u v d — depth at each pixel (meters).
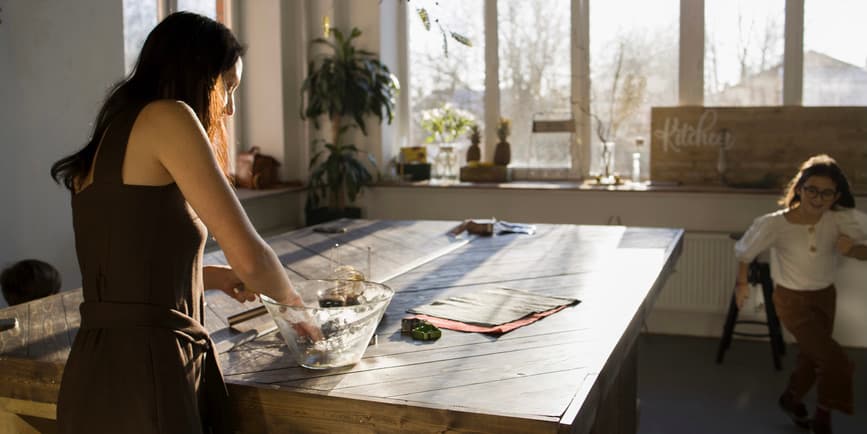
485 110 6.03
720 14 5.45
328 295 1.81
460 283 2.44
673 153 5.50
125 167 1.40
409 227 3.71
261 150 5.82
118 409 1.39
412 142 6.26
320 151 5.95
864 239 3.61
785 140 5.28
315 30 5.87
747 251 3.82
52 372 1.67
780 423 3.81
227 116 1.63
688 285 5.22
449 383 1.52
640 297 2.24
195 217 1.49
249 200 5.36
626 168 5.77
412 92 6.21
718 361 4.76
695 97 5.54
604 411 2.49
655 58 5.62
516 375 1.57
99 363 1.40
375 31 5.80
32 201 3.91
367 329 1.63
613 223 5.40
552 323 1.96
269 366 1.64
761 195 5.09
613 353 1.74
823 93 5.32
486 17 5.95
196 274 1.53
